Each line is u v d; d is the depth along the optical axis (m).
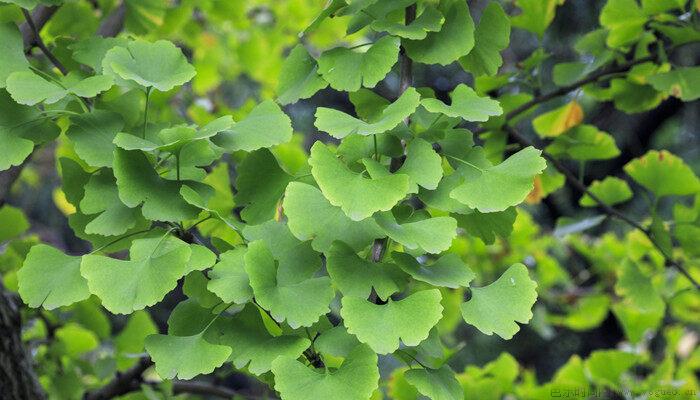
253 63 2.77
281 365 1.25
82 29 1.64
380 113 1.47
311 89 1.39
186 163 1.35
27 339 1.89
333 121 1.30
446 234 1.29
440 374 1.31
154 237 1.31
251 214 1.39
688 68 1.71
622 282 1.75
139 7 1.71
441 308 1.25
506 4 2.22
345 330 1.29
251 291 1.29
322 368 1.28
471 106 1.32
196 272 1.37
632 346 2.01
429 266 1.32
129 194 1.30
